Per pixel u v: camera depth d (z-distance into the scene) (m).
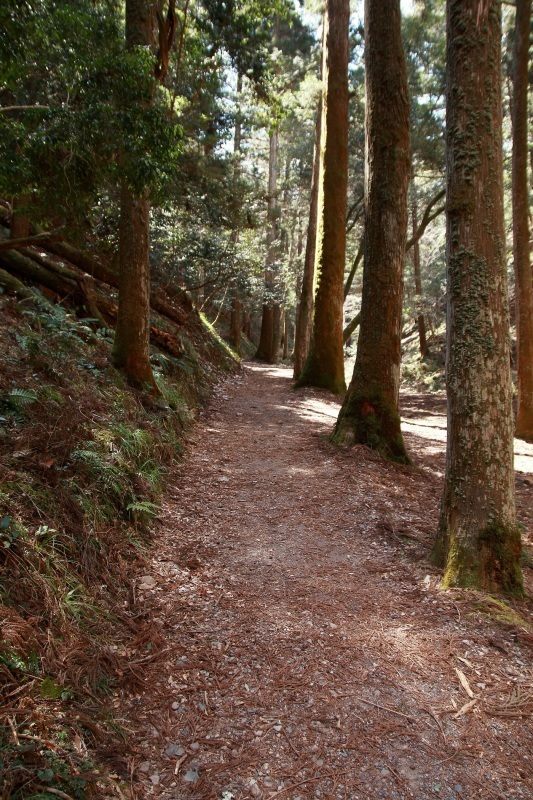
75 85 4.86
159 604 3.60
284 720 2.60
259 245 24.88
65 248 10.44
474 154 3.88
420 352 25.20
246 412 11.05
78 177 5.06
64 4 4.67
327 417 10.72
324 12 14.05
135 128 4.68
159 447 6.32
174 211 14.13
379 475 6.81
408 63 16.05
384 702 2.74
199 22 8.84
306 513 5.54
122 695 2.72
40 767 2.04
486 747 2.47
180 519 5.14
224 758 2.37
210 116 12.94
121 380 7.36
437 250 27.94
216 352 16.64
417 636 3.34
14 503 3.45
